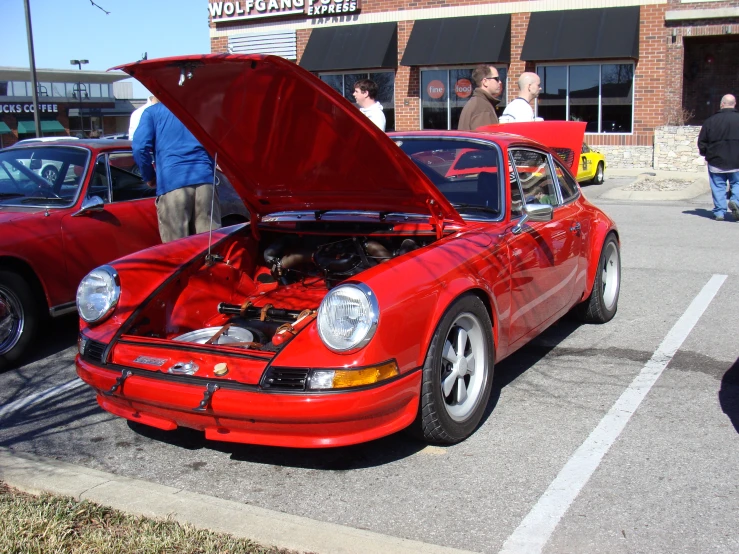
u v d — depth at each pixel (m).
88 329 3.84
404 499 3.28
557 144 6.87
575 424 4.00
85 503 3.14
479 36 19.73
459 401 3.78
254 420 3.23
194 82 3.66
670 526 2.98
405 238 4.38
